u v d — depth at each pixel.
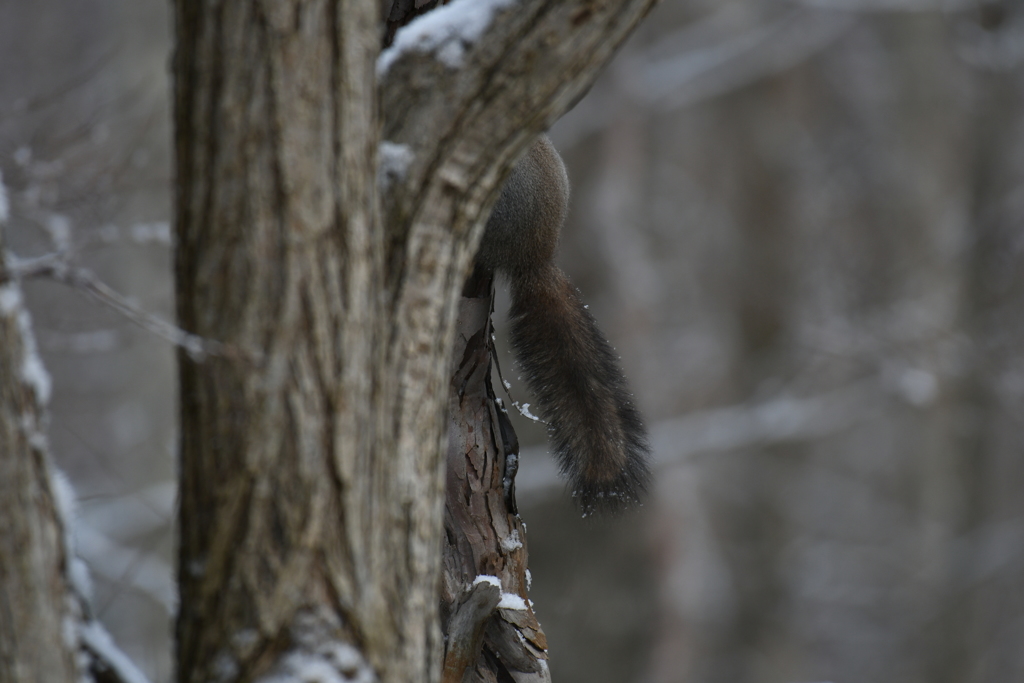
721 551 25.03
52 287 12.25
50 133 9.08
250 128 3.33
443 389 3.81
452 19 3.75
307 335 3.37
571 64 3.70
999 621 26.25
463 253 3.83
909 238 24.47
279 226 3.34
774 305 24.17
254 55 3.33
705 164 26.45
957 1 21.22
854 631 30.00
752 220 25.05
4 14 19.38
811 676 28.64
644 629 17.31
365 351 3.47
